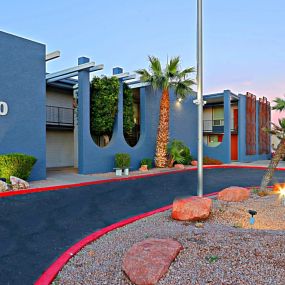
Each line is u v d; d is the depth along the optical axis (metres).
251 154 25.47
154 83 16.78
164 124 17.84
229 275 3.20
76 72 14.73
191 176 14.73
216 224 5.77
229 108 22.61
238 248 3.90
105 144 17.59
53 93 18.36
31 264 4.16
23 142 11.66
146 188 10.88
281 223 5.99
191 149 22.97
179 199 6.46
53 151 18.92
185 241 4.24
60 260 4.17
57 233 5.55
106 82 15.30
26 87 11.80
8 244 4.95
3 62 11.02
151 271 3.22
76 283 3.42
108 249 4.52
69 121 19.23
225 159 22.73
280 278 3.10
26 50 11.81
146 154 18.17
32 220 6.38
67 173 14.84
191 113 23.05
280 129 9.01
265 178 9.07
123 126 17.12
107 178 12.85
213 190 10.69
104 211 7.36
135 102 22.52
